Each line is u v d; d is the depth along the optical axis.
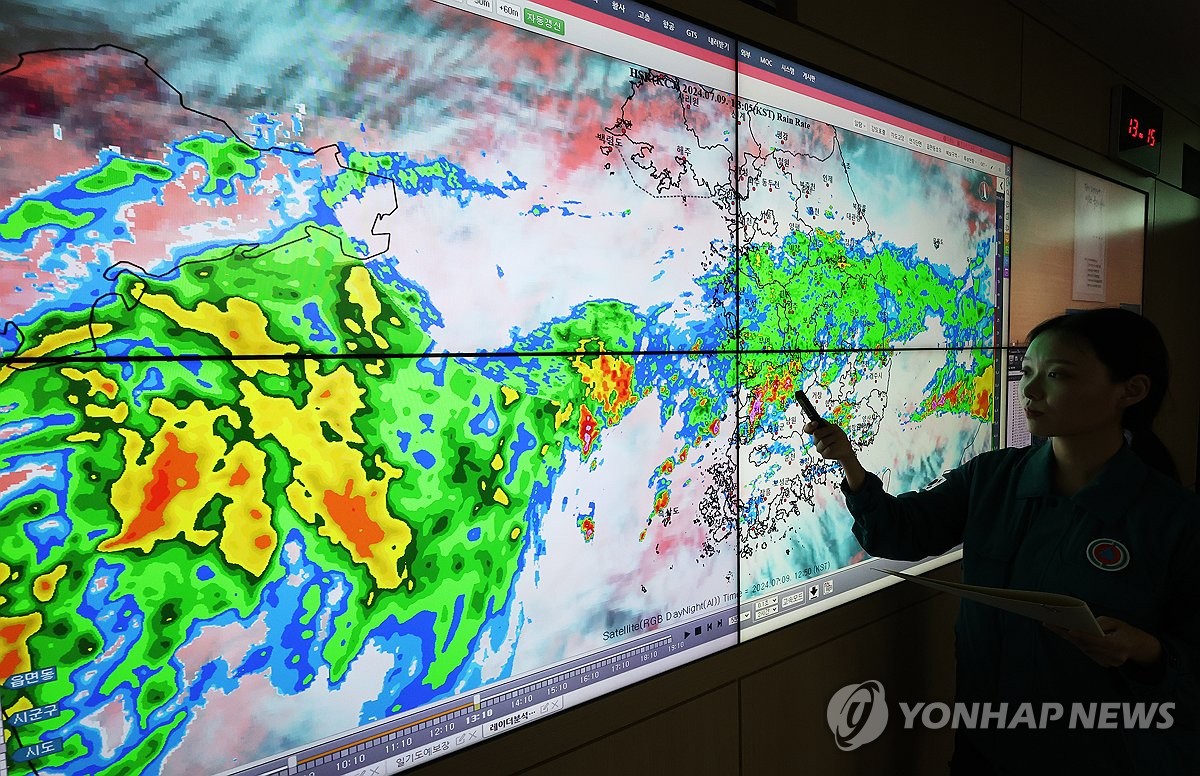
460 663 0.88
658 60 1.06
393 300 0.80
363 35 0.77
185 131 0.66
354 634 0.79
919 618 1.61
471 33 0.85
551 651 0.97
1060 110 1.99
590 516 1.01
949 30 1.59
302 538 0.75
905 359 1.54
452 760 0.86
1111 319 0.99
